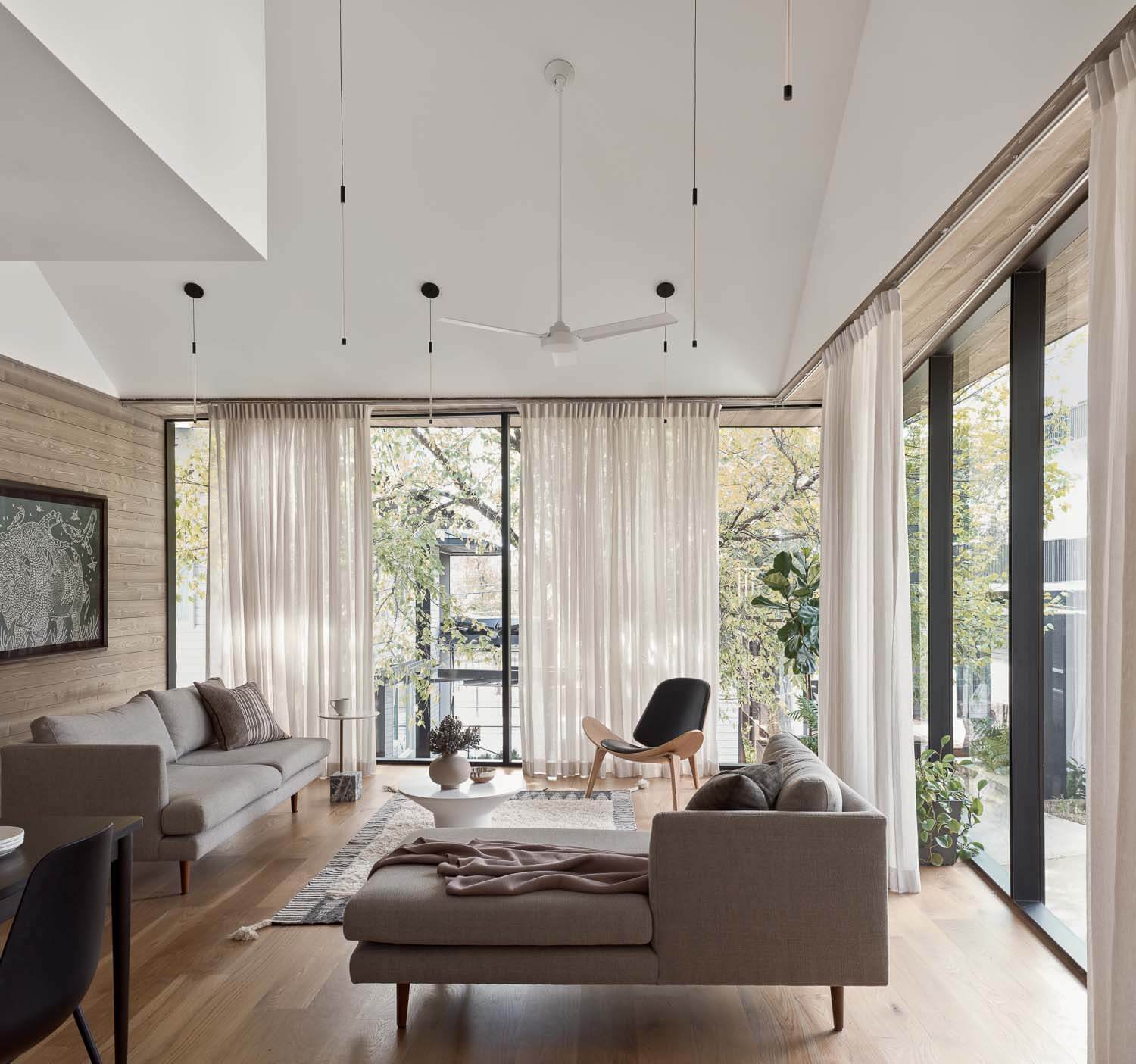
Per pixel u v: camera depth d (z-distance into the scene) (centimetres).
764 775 313
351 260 547
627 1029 289
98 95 214
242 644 671
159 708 522
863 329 446
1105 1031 224
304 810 566
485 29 425
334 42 435
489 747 720
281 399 661
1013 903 393
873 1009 303
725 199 499
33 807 407
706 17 413
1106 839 225
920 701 525
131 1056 272
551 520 660
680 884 281
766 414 683
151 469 676
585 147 477
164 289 566
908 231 362
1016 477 384
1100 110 225
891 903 400
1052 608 366
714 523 654
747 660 753
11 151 244
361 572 665
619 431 660
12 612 507
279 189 505
